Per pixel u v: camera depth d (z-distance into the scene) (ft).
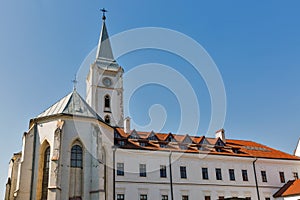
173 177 164.66
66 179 109.19
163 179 162.40
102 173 113.39
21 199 109.60
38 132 118.32
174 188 162.81
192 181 167.43
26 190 111.14
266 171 184.85
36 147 116.57
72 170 111.96
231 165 179.32
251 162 183.83
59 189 105.29
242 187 176.04
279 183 184.34
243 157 181.68
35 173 112.78
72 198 108.47
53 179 104.83
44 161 114.52
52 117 117.39
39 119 119.14
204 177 171.32
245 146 197.57
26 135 117.50
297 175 189.98
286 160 189.98
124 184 154.30
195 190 166.40
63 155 111.55
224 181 173.99
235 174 177.99
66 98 129.39
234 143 199.52
